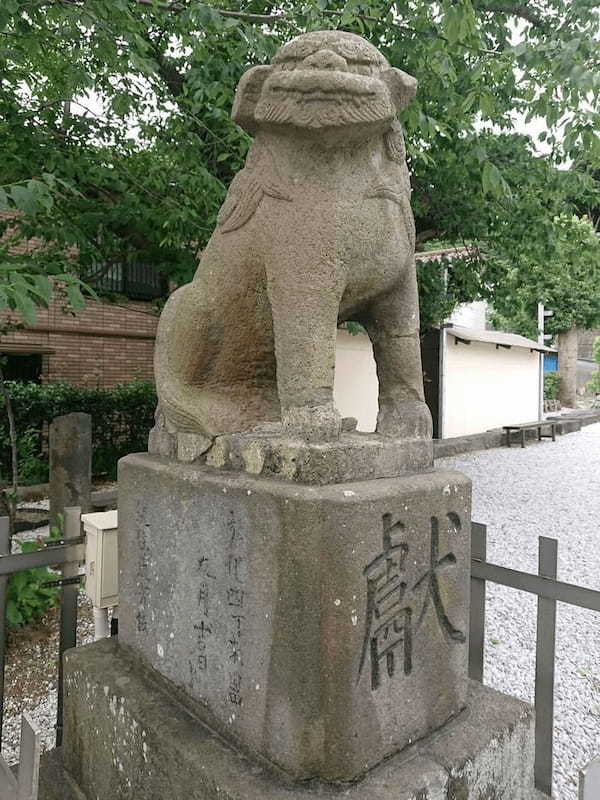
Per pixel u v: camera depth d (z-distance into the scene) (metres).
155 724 1.39
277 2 3.84
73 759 1.69
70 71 3.16
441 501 1.39
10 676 2.53
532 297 8.90
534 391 12.16
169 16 3.48
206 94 3.61
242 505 1.29
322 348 1.32
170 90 4.68
